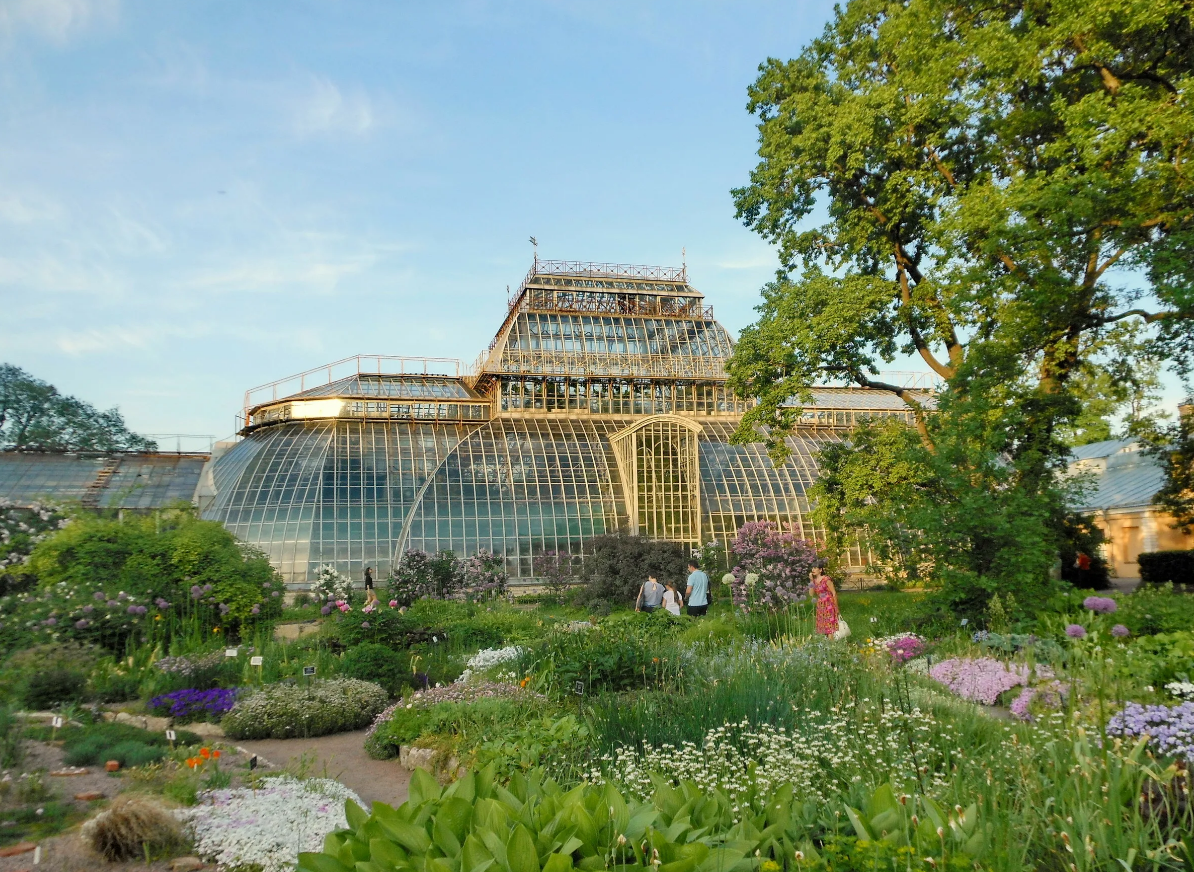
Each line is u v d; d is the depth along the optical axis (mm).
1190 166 20203
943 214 25672
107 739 12562
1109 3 21078
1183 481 30172
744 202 31031
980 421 21438
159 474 53812
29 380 65562
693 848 5340
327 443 47781
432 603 32875
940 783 7520
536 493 46656
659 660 15047
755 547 32094
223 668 19234
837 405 58125
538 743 10953
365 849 5707
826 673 12031
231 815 9391
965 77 25406
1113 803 6098
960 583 19281
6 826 8977
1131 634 16297
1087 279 25406
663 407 55406
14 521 27719
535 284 57500
